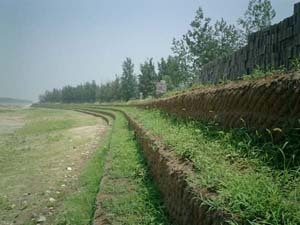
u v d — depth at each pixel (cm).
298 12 570
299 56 536
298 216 256
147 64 5316
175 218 446
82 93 10800
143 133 989
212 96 718
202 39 2562
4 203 796
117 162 874
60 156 1405
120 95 6631
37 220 676
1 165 1262
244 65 815
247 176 354
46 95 17662
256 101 503
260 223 262
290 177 334
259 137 464
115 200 586
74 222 611
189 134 666
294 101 411
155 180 652
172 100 1180
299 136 387
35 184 962
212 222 310
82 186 857
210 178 384
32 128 3016
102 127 2664
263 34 711
